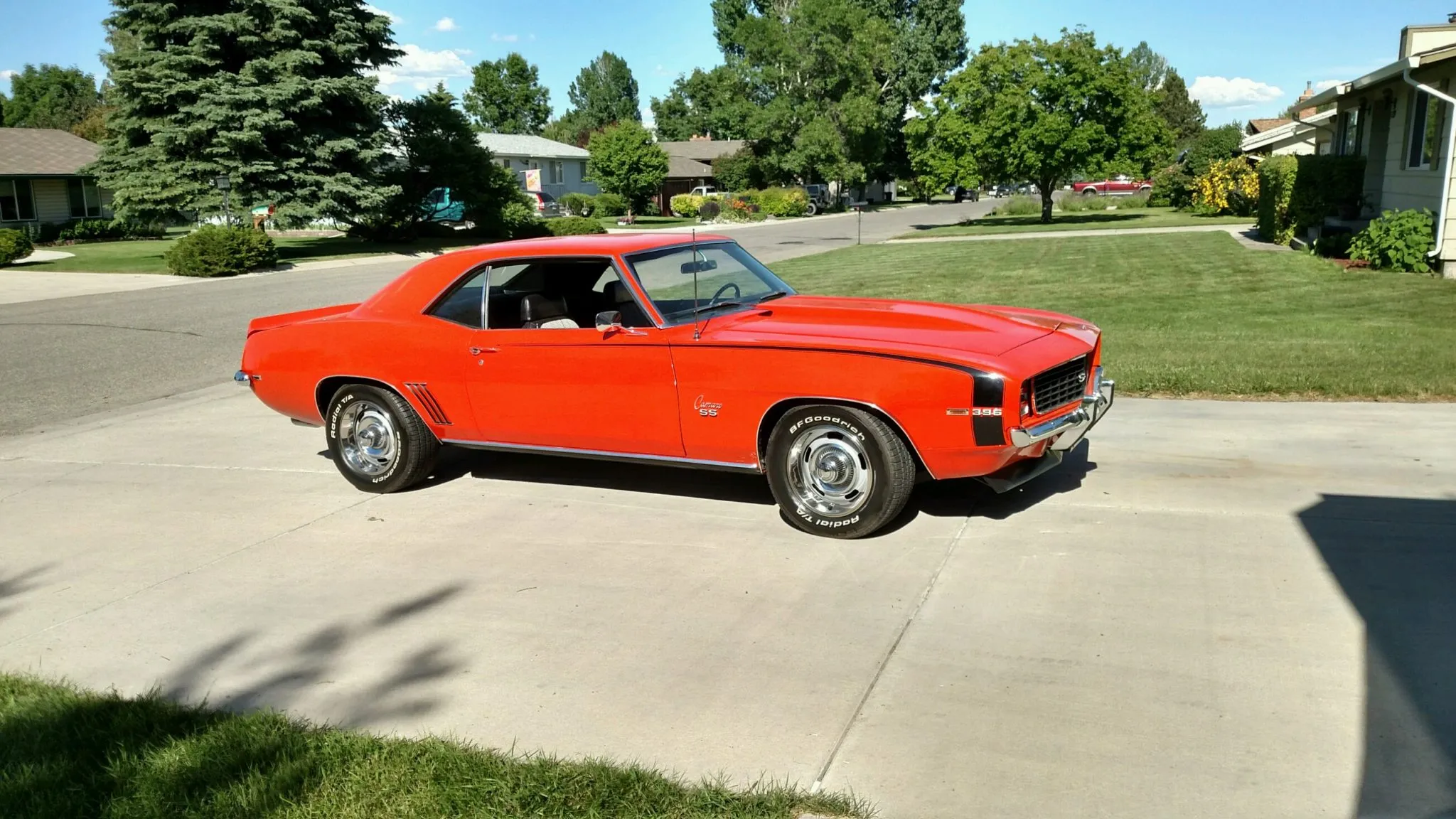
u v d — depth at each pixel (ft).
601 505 19.85
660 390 17.88
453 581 16.26
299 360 21.66
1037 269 62.28
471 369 19.67
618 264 18.63
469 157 129.29
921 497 19.35
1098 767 10.37
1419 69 51.75
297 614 15.21
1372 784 9.85
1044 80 120.78
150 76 104.73
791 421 17.16
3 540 19.29
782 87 228.43
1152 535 16.70
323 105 110.11
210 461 24.76
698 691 12.35
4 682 13.08
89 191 144.97
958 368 15.67
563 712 12.00
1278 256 62.13
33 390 35.47
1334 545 15.88
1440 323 35.73
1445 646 12.51
